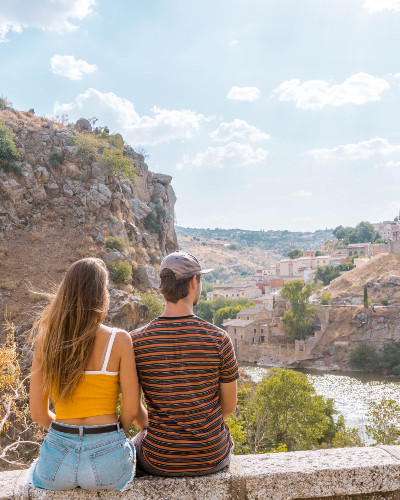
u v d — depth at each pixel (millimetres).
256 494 3090
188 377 2945
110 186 49375
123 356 2904
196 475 3041
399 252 111062
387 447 3652
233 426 22906
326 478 3172
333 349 85500
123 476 2877
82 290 2869
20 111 55844
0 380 14008
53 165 47188
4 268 35312
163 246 62500
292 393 33719
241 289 136625
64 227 42594
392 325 85312
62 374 2777
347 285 109938
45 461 2863
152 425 3066
